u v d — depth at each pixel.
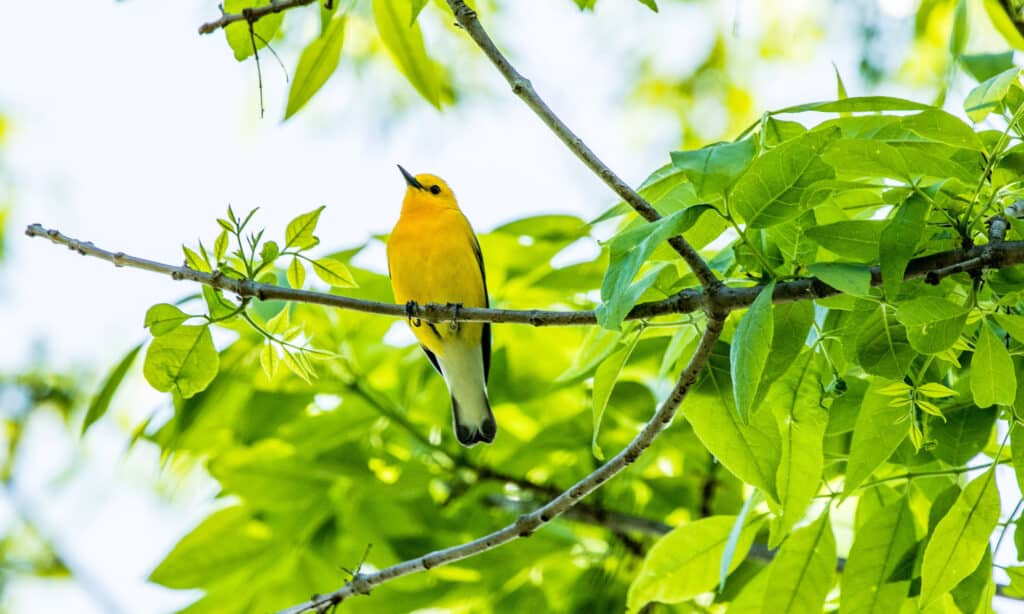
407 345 13.70
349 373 12.74
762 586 9.06
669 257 8.23
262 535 12.49
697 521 9.31
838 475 9.70
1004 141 6.67
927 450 8.38
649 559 9.36
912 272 6.88
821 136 6.57
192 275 7.91
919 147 7.29
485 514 12.62
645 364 12.75
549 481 12.80
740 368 6.48
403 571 8.91
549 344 13.45
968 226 6.95
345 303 8.16
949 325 6.64
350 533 12.21
